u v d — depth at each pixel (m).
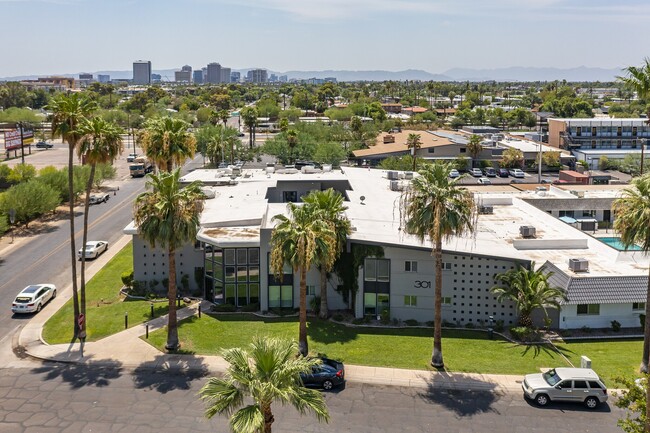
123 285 51.72
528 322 42.84
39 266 56.56
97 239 66.62
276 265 37.59
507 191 83.31
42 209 72.06
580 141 133.25
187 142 50.28
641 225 35.19
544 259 50.56
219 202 60.38
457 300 45.00
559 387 32.12
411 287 45.28
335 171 80.62
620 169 122.12
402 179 73.94
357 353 39.00
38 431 29.03
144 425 29.72
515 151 122.81
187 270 51.59
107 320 43.84
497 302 44.50
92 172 41.53
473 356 38.88
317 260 38.16
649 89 35.97
